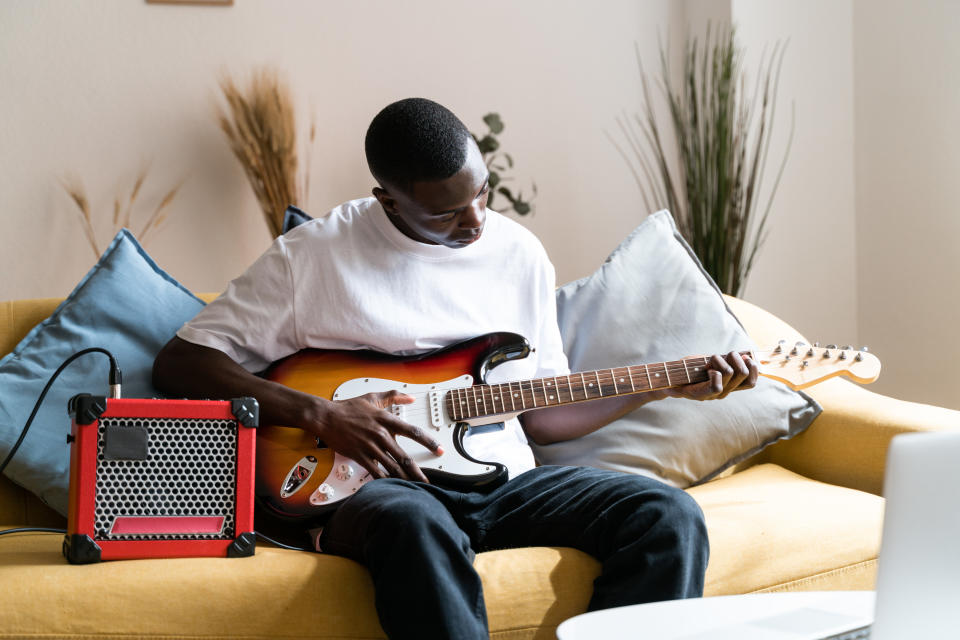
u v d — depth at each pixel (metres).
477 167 1.64
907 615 0.81
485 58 3.47
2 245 3.20
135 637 1.27
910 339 3.15
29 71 3.21
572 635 0.96
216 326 1.69
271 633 1.31
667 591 1.37
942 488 0.81
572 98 3.52
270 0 3.34
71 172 3.24
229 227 3.35
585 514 1.50
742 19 3.27
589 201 3.54
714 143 3.09
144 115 3.29
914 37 3.07
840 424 1.96
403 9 3.42
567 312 2.05
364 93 3.40
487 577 1.39
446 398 1.67
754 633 0.96
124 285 1.87
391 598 1.30
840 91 3.32
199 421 1.39
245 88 3.32
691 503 1.45
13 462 1.70
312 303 1.72
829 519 1.64
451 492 1.60
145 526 1.37
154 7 3.28
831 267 3.34
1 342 1.87
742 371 1.67
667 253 2.14
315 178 3.38
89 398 1.35
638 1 3.53
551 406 1.76
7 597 1.26
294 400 1.60
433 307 1.75
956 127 2.95
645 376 1.70
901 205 3.16
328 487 1.58
